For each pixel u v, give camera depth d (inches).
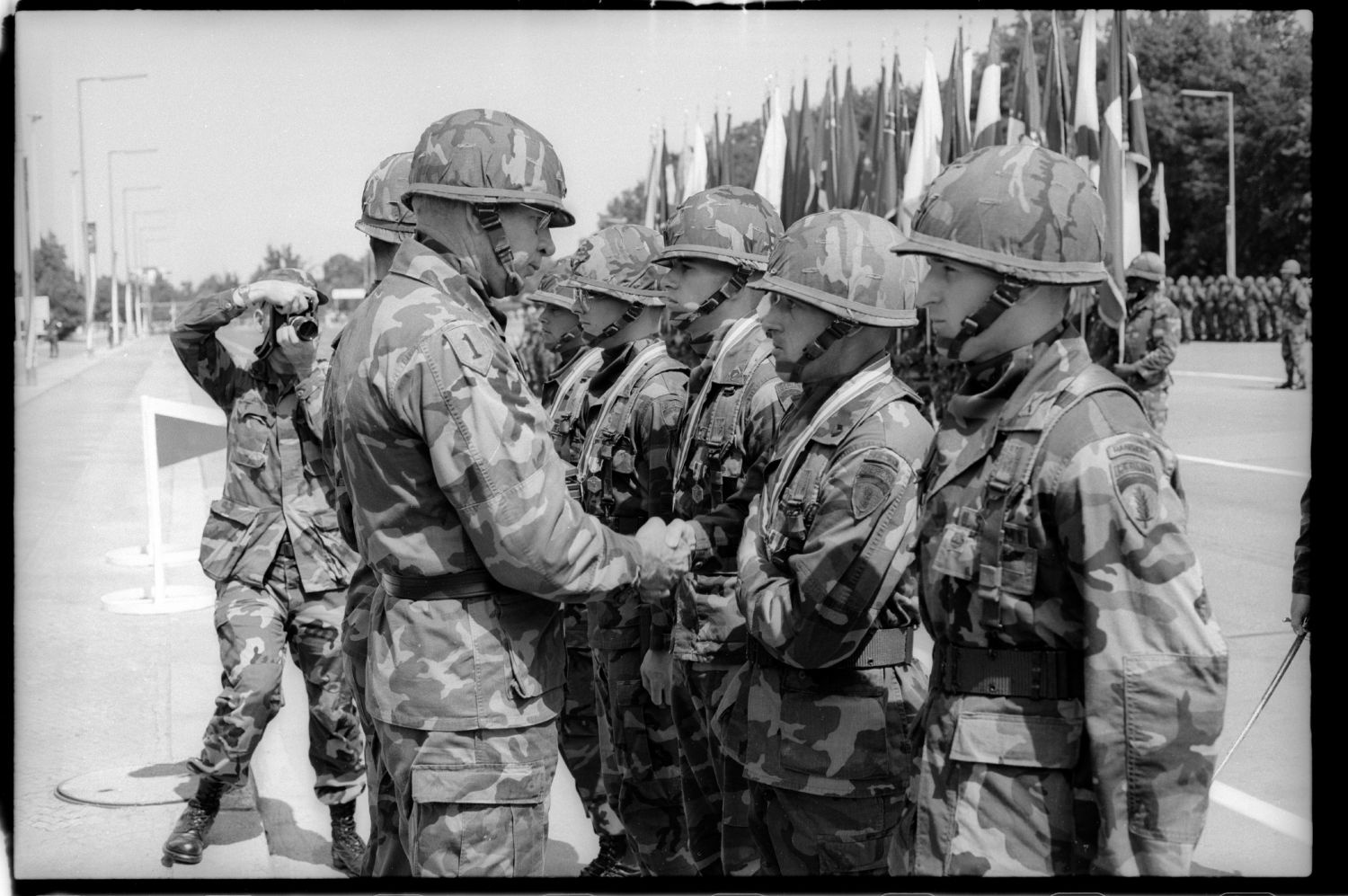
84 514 430.3
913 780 95.6
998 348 94.1
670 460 158.1
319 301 177.5
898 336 439.2
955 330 94.7
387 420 108.5
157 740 217.8
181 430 293.4
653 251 167.8
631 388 163.8
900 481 105.2
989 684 90.5
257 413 172.6
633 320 166.7
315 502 172.4
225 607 168.9
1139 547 83.5
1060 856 88.0
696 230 146.9
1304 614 153.5
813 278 111.8
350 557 174.1
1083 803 88.1
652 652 152.7
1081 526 84.7
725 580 132.0
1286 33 1353.3
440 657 111.1
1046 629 88.7
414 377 107.0
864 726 110.7
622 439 162.6
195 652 270.5
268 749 230.4
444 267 114.5
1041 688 89.0
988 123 392.8
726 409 138.9
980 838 88.9
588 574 111.7
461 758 110.3
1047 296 92.3
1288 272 731.4
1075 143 381.7
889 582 105.1
